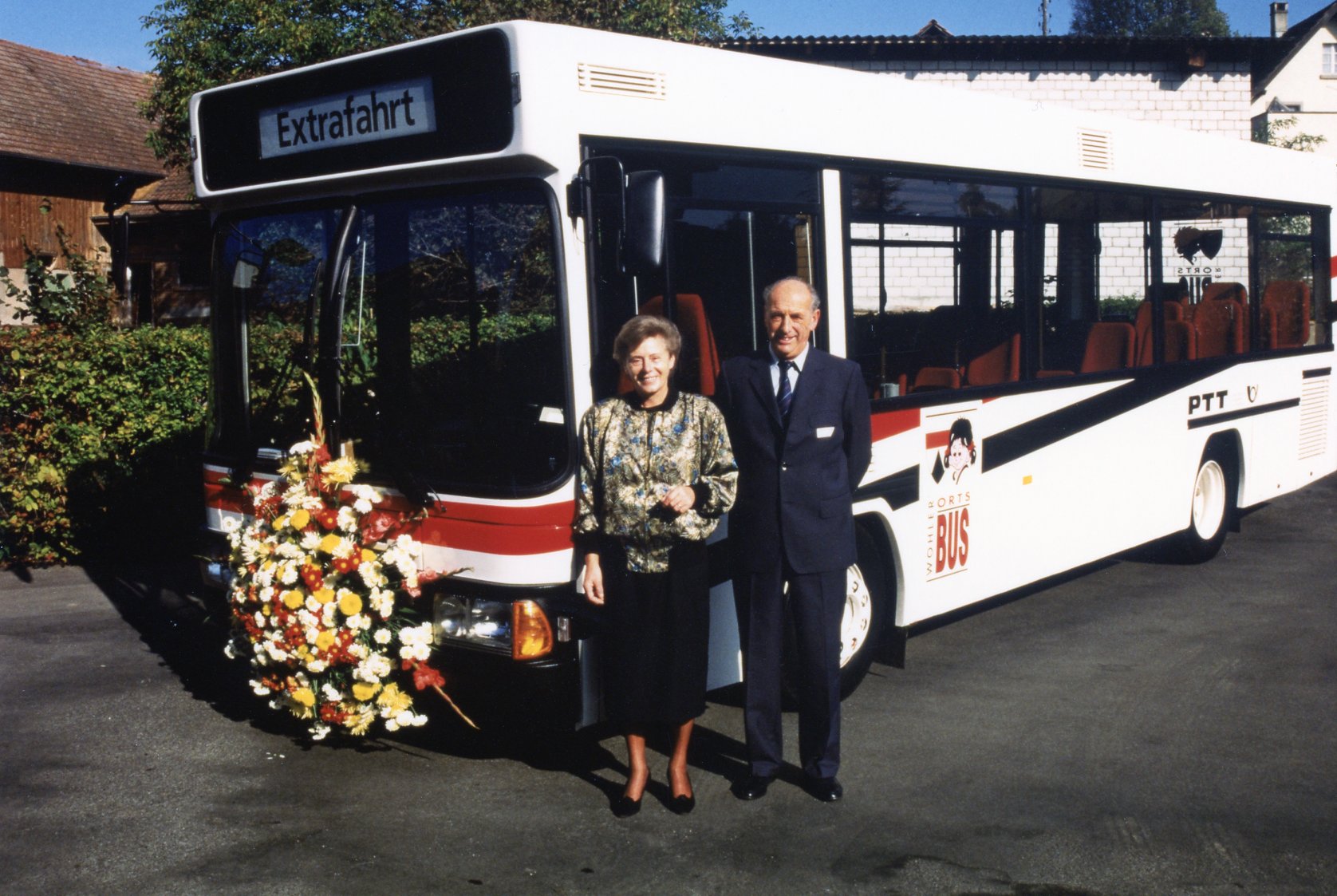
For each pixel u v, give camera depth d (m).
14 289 11.27
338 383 5.18
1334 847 4.55
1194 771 5.31
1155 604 8.34
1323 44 52.03
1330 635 7.50
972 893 4.20
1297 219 10.40
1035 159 7.33
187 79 20.23
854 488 4.93
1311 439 10.76
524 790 5.12
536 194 4.79
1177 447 8.81
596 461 4.65
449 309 5.00
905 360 6.41
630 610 4.68
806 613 4.88
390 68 5.09
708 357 5.32
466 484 4.94
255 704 6.28
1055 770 5.33
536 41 4.71
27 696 6.44
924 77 23.55
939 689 6.50
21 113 26.98
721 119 5.43
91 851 4.54
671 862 4.45
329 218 5.45
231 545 5.47
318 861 4.46
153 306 24.97
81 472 9.50
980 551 6.96
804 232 5.85
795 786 5.17
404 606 5.11
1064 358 7.67
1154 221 8.45
